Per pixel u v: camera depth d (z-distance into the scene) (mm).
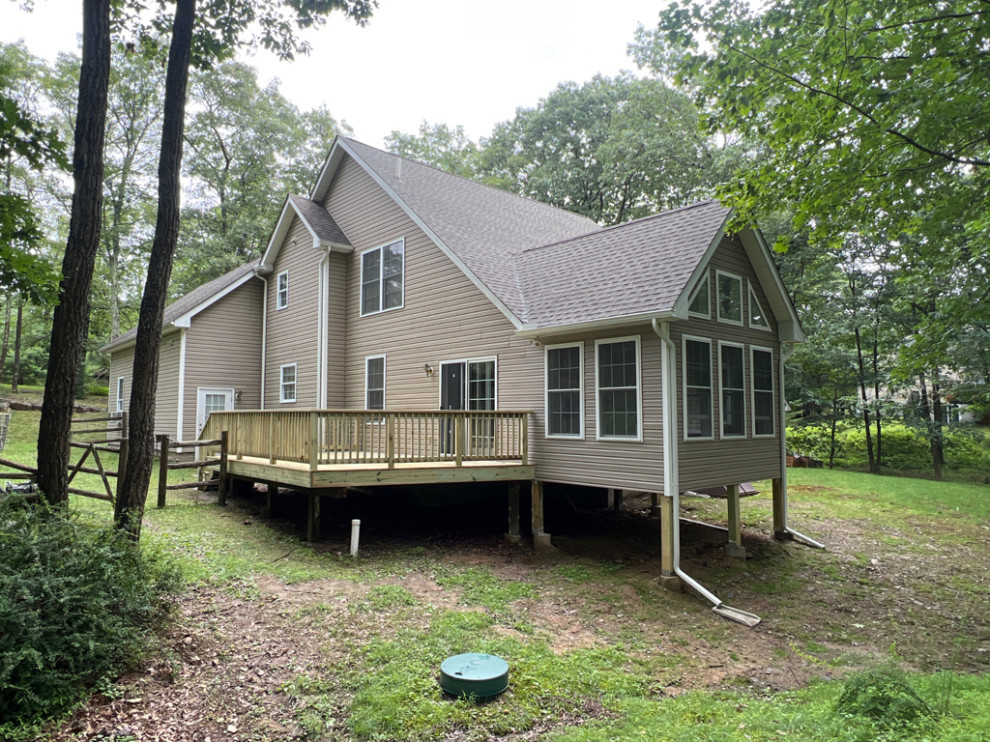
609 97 30812
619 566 9195
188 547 7922
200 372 16656
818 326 19547
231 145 29422
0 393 26531
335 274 15156
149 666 4688
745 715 4746
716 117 7219
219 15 7891
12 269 5660
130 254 29141
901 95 6176
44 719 3922
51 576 4434
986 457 19578
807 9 6199
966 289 10188
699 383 9414
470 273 11367
